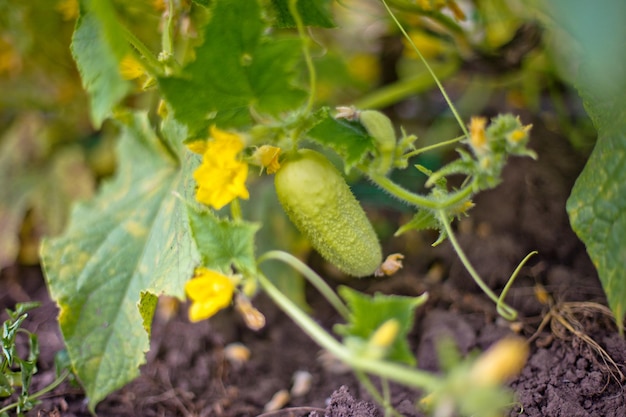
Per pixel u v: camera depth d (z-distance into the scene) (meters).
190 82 0.47
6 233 0.73
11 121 0.79
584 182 0.47
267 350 0.63
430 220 0.51
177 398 0.58
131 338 0.54
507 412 0.52
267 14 0.54
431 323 0.61
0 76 0.74
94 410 0.55
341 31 0.81
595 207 0.46
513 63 0.71
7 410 0.55
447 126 0.76
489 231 0.67
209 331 0.63
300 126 0.49
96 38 0.46
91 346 0.54
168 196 0.58
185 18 0.56
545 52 0.70
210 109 0.48
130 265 0.56
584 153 0.71
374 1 0.75
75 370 0.54
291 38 0.47
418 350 0.60
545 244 0.66
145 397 0.58
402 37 0.73
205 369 0.61
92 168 0.76
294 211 0.50
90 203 0.60
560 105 0.73
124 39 0.45
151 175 0.60
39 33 0.71
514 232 0.67
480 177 0.48
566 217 0.66
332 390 0.58
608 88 0.47
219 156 0.47
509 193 0.68
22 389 0.54
